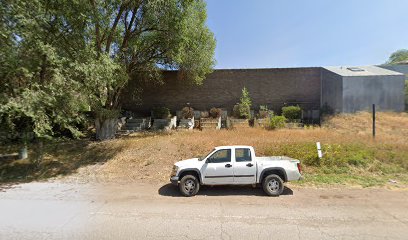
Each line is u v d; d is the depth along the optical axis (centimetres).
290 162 714
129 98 2181
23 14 877
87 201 648
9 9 869
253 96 2180
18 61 898
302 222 498
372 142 1058
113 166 1014
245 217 528
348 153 951
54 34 1045
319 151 920
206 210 574
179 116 2058
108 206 607
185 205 612
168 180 862
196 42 1694
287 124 1733
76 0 1004
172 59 1608
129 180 873
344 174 859
